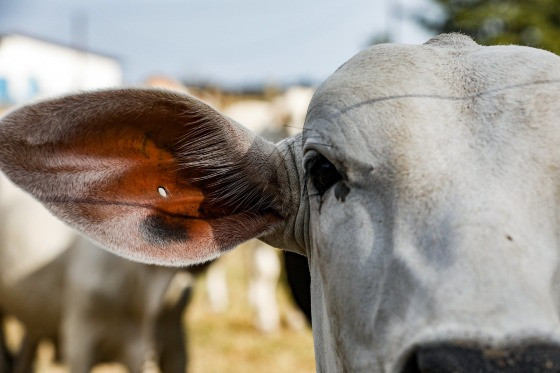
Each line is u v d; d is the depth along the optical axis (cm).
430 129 267
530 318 221
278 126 1160
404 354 233
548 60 287
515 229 242
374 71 290
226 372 957
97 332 697
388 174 268
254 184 340
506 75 279
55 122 316
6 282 764
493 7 1491
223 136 331
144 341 696
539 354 215
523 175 254
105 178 334
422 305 237
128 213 335
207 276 1273
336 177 289
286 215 342
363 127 277
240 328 1167
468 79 281
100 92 312
